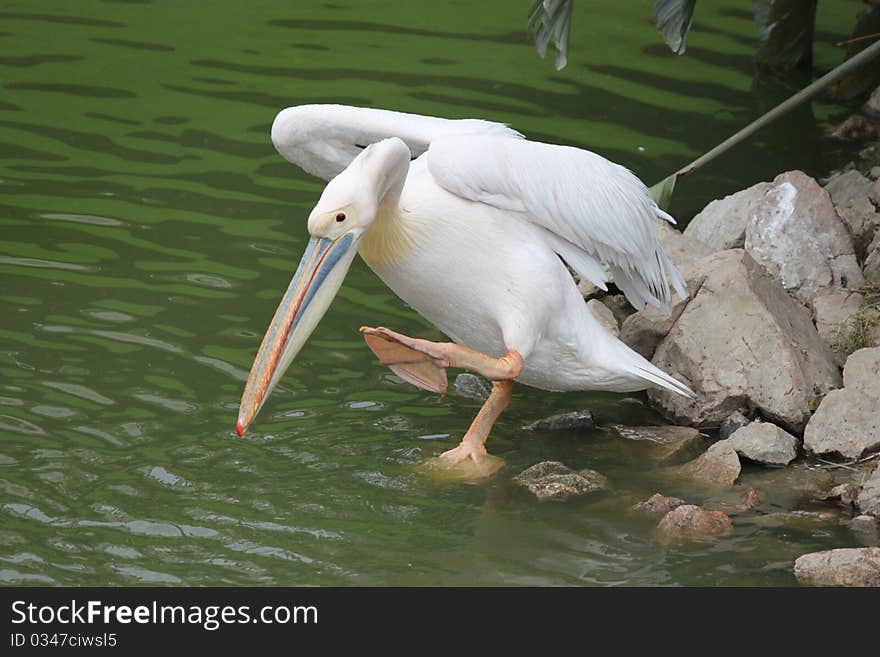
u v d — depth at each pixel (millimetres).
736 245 13289
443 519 9523
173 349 11492
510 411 11406
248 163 15320
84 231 13516
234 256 13211
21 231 13406
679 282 11305
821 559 8922
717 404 11109
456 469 10172
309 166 10859
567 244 10578
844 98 17781
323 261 9398
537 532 9422
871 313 11820
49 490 9500
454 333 10695
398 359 9844
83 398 10695
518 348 10023
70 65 17719
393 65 18203
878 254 12734
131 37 18844
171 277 12734
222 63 18062
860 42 17656
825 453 10586
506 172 9969
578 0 21188
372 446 10461
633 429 11070
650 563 9055
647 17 20609
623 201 10547
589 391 11859
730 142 13570
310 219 9414
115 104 16625
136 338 11633
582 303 10570
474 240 10039
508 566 8969
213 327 11898
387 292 13047
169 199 14336
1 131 15656
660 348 11719
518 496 9914
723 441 10539
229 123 16266
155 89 17125
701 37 19828
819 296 12203
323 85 17375
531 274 10102
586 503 9852
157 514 9320
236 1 20594
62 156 15133
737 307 11453
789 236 12734
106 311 12031
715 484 10203
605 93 17641
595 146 15898
